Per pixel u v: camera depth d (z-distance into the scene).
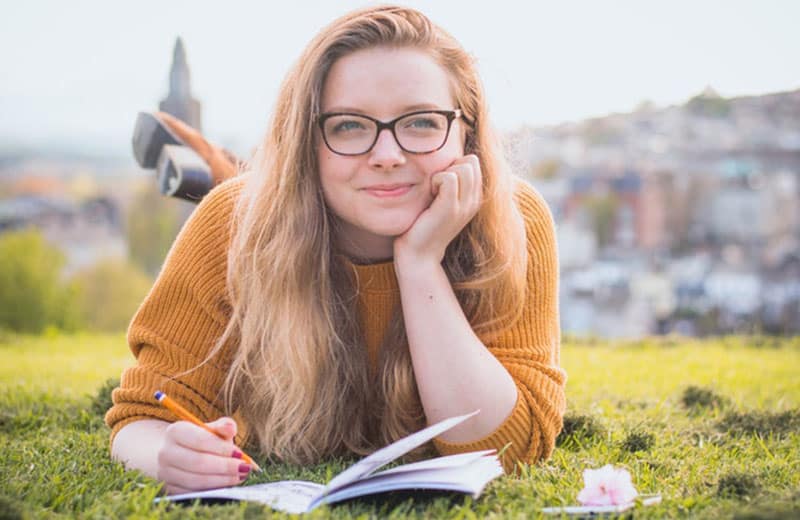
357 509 1.45
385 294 1.89
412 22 1.76
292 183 1.79
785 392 2.90
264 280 1.83
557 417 1.81
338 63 1.71
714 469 1.80
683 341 4.39
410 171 1.72
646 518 1.41
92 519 1.39
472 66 1.82
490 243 1.85
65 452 1.95
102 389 2.53
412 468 1.49
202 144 2.90
